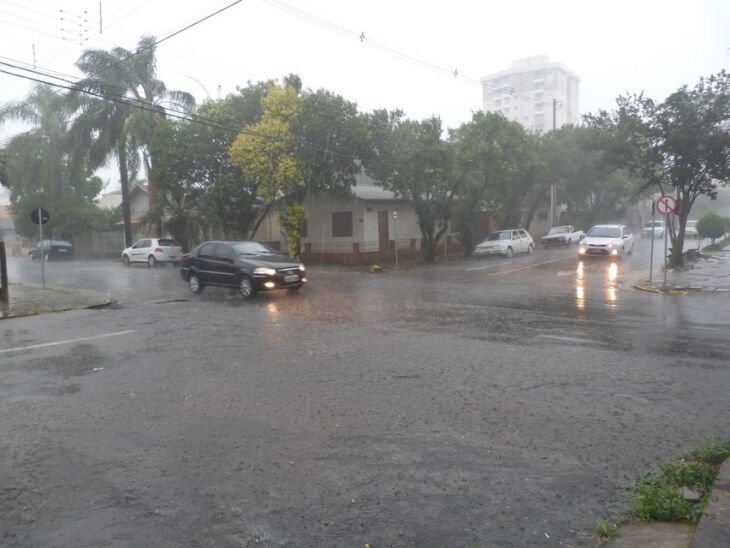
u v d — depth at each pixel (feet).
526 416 19.80
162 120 99.66
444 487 14.79
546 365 26.63
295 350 30.55
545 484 14.87
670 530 12.44
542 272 77.36
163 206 104.53
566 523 13.03
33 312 47.11
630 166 77.71
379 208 107.34
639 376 24.57
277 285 53.78
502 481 15.06
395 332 35.42
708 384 23.32
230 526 13.12
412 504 13.97
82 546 12.44
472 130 104.37
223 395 22.77
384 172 93.09
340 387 23.50
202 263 57.93
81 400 22.62
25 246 166.91
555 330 35.70
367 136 89.04
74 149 109.50
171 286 66.69
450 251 124.06
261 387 23.72
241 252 56.54
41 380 25.81
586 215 172.35
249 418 20.08
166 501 14.33
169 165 96.27
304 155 89.51
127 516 13.65
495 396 22.02
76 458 17.03
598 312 43.42
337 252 105.19
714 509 12.76
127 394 23.29
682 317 40.81
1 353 31.83
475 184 106.01
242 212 102.12
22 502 14.40
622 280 66.18
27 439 18.61
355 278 74.74
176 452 17.29
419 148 92.02
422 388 23.21
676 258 79.61
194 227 106.73
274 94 88.43
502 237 109.29
